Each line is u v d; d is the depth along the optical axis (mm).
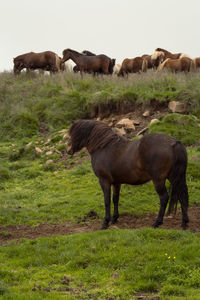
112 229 6340
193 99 12883
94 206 8117
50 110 15445
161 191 6129
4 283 4715
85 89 16406
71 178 10297
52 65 21359
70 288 4633
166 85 14312
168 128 11625
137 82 14977
